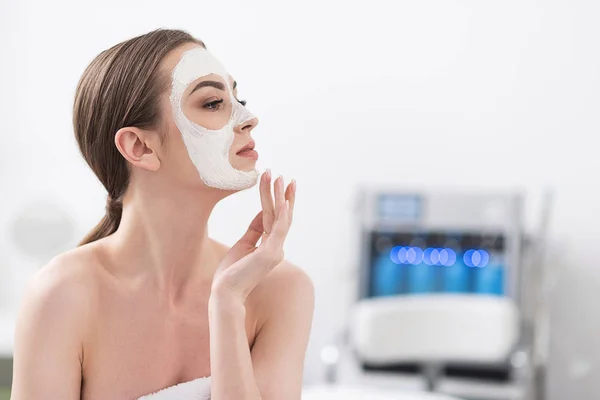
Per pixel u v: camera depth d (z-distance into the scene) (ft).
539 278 10.05
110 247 3.67
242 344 3.37
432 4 11.89
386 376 9.57
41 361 3.38
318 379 12.16
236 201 12.11
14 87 12.83
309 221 12.19
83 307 3.48
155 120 3.45
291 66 12.25
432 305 8.92
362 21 12.06
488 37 11.74
